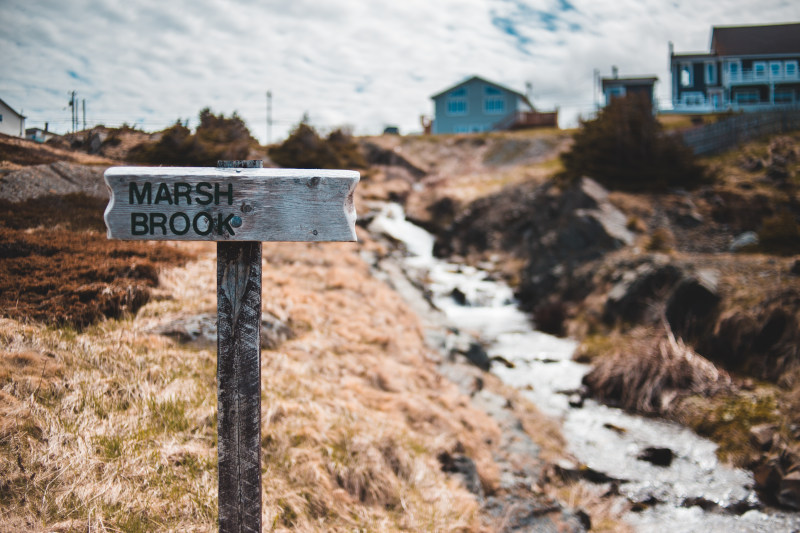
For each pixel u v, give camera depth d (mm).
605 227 22156
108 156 14422
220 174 3480
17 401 5566
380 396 9070
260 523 3668
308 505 5945
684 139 30469
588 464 10461
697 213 22750
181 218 3475
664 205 23500
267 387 7594
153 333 7883
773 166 25453
